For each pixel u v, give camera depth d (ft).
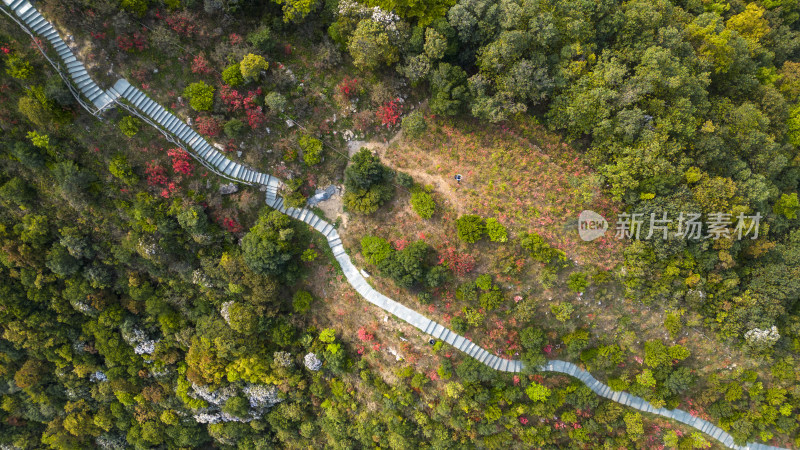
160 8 93.81
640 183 100.22
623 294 108.47
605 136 100.42
